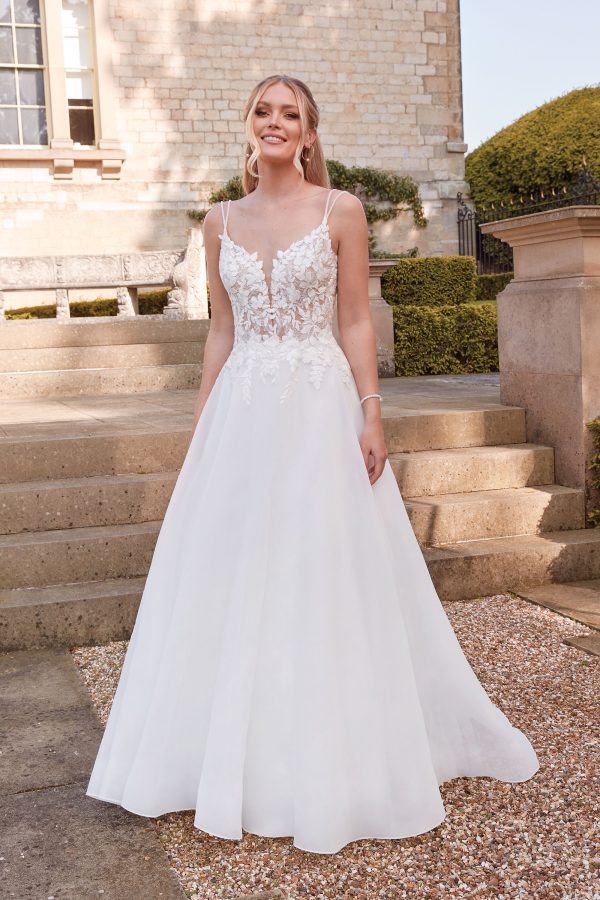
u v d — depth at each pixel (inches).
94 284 352.8
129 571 156.3
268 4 541.3
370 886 79.4
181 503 93.6
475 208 611.5
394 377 382.9
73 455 171.3
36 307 485.4
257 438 88.5
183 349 297.6
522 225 191.8
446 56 579.8
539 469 192.1
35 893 78.4
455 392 272.4
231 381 92.5
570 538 177.8
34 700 121.5
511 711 115.6
